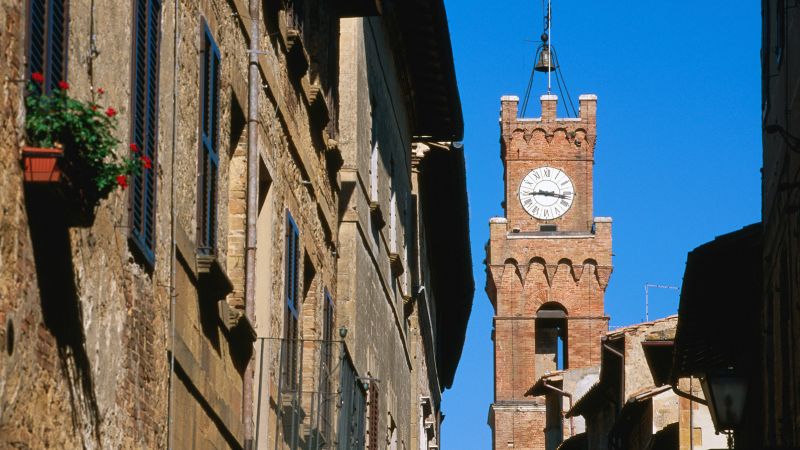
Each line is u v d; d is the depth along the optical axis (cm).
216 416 1902
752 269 2889
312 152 2595
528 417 12362
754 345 2980
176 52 1688
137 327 1545
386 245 3666
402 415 4172
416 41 3872
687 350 3200
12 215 1198
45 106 1214
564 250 12675
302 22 2575
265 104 2175
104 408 1435
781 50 2441
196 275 1781
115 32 1447
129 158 1367
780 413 2484
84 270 1367
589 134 13062
